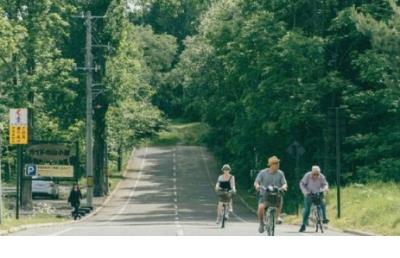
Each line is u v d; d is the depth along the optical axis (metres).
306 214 29.25
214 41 69.25
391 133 54.41
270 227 23.06
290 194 57.62
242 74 61.66
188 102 100.62
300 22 61.22
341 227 31.70
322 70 57.59
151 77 139.12
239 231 28.59
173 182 91.44
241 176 78.31
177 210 61.53
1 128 54.00
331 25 57.75
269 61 57.75
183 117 148.50
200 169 103.75
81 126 68.56
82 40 68.00
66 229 31.14
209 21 90.19
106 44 69.25
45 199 71.38
